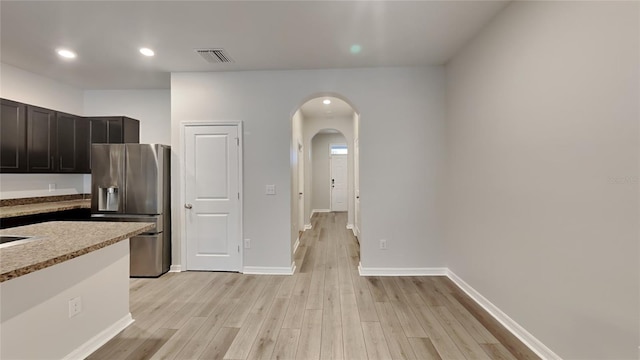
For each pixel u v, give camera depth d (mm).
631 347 1376
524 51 2041
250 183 3596
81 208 3617
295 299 2826
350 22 2463
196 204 3646
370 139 3512
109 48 2941
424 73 3475
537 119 1925
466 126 2920
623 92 1379
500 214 2354
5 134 3158
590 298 1566
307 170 6652
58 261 1444
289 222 3566
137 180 3463
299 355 1952
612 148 1435
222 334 2209
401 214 3508
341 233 6098
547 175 1847
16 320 1522
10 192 3527
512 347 2020
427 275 3486
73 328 1852
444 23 2488
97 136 4020
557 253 1780
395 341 2104
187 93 3609
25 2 2127
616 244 1430
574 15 1628
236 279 3379
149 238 3436
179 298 2855
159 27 2529
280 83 3559
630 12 1347
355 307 2648
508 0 2154
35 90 3703
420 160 3490
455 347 2025
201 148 3631
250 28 2553
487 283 2562
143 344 2078
